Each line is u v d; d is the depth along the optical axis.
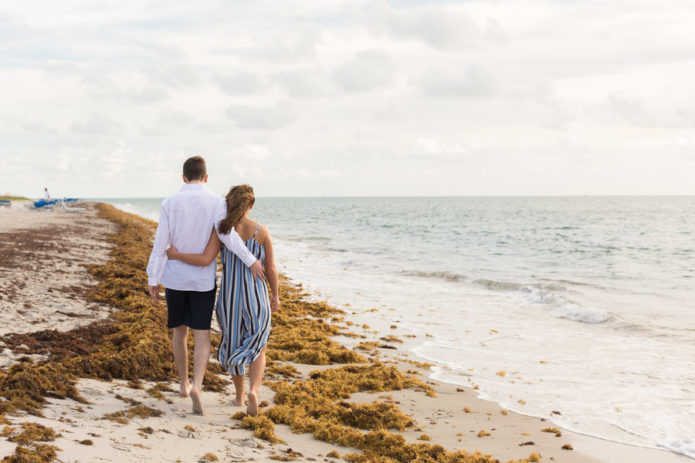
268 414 4.78
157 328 7.11
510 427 5.34
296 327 9.52
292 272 19.06
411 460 4.15
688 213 89.88
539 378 7.27
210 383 5.43
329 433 4.50
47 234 22.66
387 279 17.45
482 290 15.27
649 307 13.02
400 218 71.50
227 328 4.34
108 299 9.65
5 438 3.04
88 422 3.70
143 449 3.34
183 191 4.29
